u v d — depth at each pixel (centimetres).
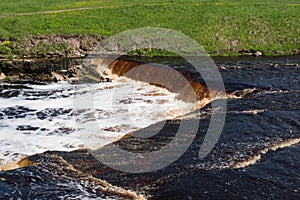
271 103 1650
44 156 1284
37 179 1094
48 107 1902
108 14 3725
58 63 2656
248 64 2517
